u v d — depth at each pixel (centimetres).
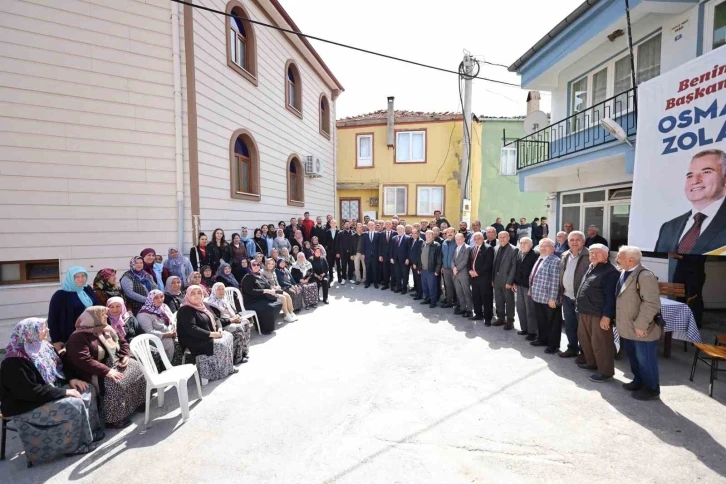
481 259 670
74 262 641
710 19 575
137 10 671
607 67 789
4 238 596
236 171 891
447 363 493
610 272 428
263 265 759
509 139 1714
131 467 300
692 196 437
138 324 464
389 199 1767
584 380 439
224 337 478
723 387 414
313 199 1348
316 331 645
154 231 702
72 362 353
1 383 310
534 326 581
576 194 932
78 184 641
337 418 363
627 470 280
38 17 604
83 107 639
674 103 461
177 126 707
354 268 1144
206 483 279
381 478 278
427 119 1716
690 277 609
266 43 992
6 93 588
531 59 937
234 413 379
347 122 1783
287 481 278
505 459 296
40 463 310
